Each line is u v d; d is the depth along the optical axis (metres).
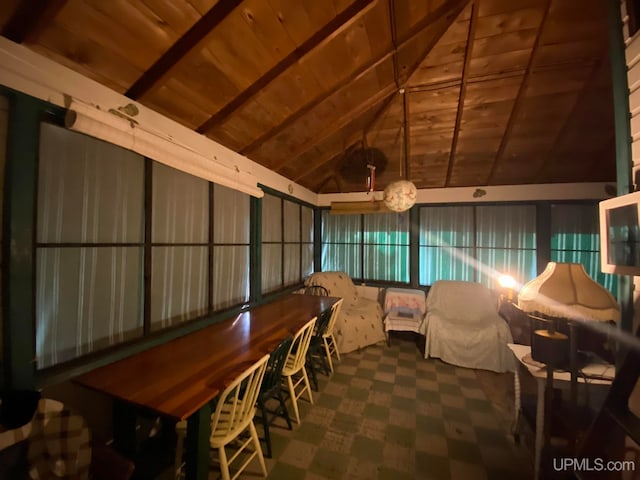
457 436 1.89
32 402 1.01
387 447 1.78
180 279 2.04
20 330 1.17
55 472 0.97
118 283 1.62
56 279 1.34
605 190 3.27
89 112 1.30
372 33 1.72
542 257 3.48
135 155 1.71
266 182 3.05
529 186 3.56
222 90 1.79
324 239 4.59
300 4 1.40
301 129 2.54
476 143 2.97
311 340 2.57
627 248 1.06
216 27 1.34
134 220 1.70
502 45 1.95
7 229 1.14
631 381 0.97
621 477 0.96
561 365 1.41
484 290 3.44
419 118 2.70
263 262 3.15
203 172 2.03
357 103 2.40
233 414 1.35
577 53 1.94
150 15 1.22
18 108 1.16
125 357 1.59
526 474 1.59
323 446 1.78
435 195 3.97
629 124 1.20
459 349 2.91
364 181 4.03
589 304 1.23
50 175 1.31
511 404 2.25
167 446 1.75
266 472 1.56
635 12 1.18
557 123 2.56
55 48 1.22
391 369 2.87
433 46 2.00
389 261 4.24
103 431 1.54
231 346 1.75
